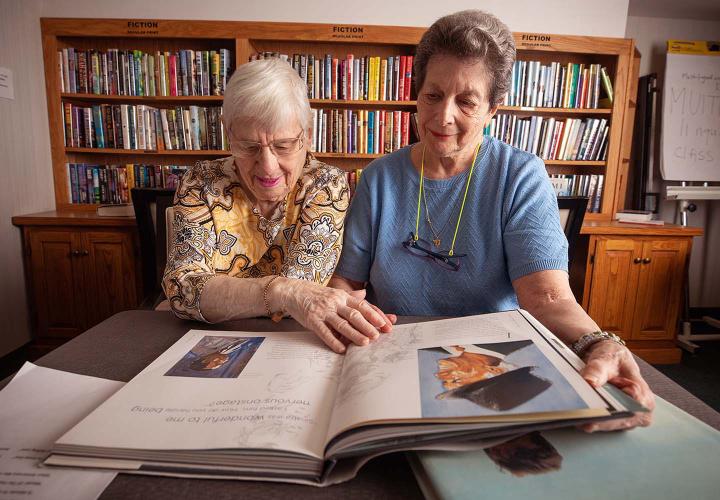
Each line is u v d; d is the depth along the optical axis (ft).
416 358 1.85
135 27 8.44
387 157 3.95
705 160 10.36
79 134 8.91
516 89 9.02
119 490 1.28
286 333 2.37
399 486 1.35
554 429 1.52
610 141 9.09
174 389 1.73
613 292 8.38
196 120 8.86
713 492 1.22
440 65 2.97
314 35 8.59
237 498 1.28
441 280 3.56
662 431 1.50
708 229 11.51
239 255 3.43
